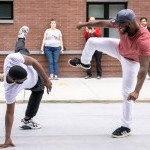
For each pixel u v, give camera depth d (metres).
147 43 6.86
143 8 15.95
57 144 7.44
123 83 7.77
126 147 7.28
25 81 7.32
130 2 15.95
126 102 7.85
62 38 15.73
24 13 15.55
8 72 6.56
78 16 15.77
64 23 15.73
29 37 15.60
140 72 6.82
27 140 7.67
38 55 15.69
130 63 7.58
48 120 9.44
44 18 15.64
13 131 8.33
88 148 7.21
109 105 11.47
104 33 16.14
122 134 7.91
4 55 15.55
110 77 15.95
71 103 11.73
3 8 15.62
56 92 12.84
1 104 11.49
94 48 7.71
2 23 15.49
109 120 9.47
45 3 15.61
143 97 12.16
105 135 8.09
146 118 9.69
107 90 13.30
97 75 15.61
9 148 7.10
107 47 7.64
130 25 6.88
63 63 15.78
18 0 15.49
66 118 9.69
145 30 7.03
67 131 8.40
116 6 16.09
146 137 7.95
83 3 15.76
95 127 8.76
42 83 8.20
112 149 7.16
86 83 14.64
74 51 15.77
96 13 16.05
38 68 6.98
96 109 10.86
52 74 15.38
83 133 8.24
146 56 6.83
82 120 9.46
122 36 7.22
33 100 8.38
